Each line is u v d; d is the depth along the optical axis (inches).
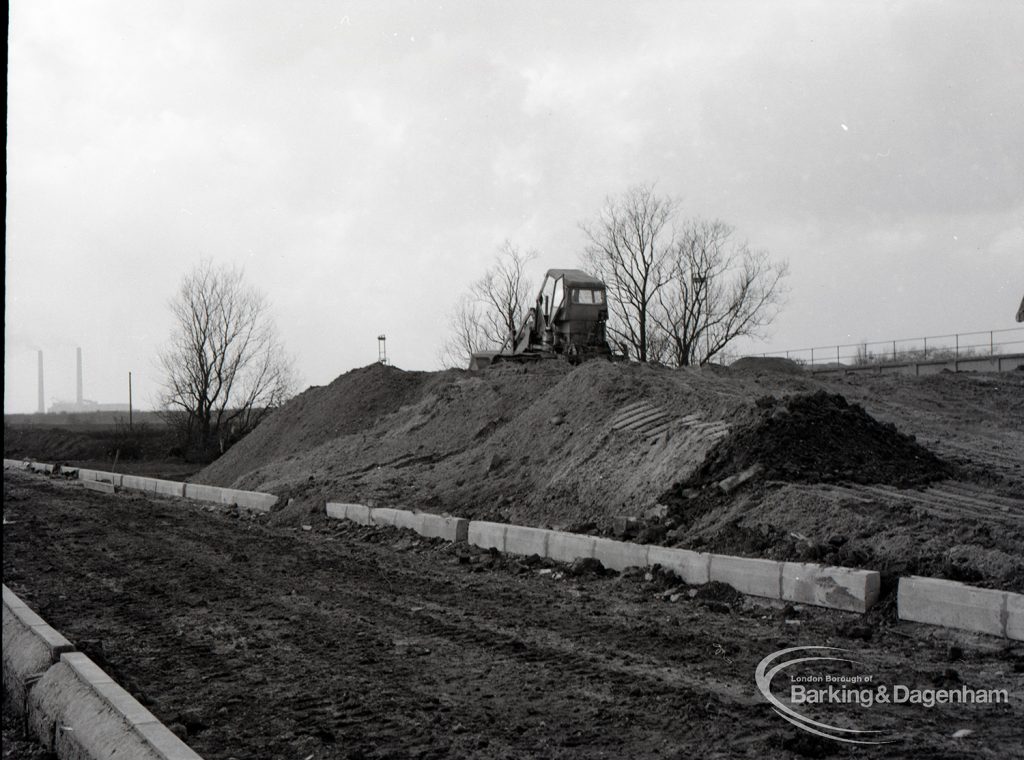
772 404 608.4
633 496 602.9
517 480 731.4
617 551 514.6
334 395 1304.1
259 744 253.9
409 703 285.9
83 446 2237.9
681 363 1887.3
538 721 265.7
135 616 430.0
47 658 291.3
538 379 973.8
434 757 239.8
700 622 399.2
